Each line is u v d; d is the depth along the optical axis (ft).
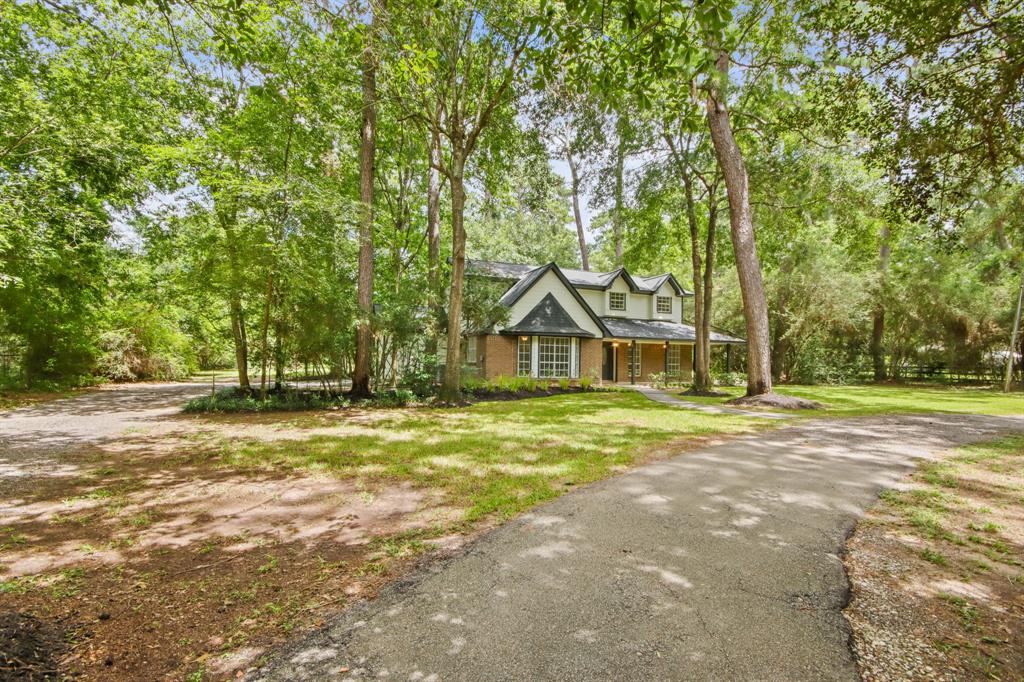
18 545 12.21
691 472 19.20
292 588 9.99
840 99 20.58
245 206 41.60
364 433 28.55
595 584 10.01
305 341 40.68
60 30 39.24
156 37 41.27
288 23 35.17
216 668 7.42
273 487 17.35
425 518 14.10
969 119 16.30
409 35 37.01
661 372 84.02
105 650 7.89
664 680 6.97
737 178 46.24
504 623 8.56
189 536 12.84
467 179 61.62
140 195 47.52
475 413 38.83
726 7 11.69
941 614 8.99
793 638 8.11
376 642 8.05
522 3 33.88
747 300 46.26
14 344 50.39
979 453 22.98
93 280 54.29
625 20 12.64
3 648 7.54
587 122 53.57
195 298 46.26
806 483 17.65
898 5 15.99
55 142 39.86
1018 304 69.97
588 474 18.80
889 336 88.69
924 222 19.67
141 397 49.34
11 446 24.54
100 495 16.38
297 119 47.21
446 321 56.08
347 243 46.62
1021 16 14.23
